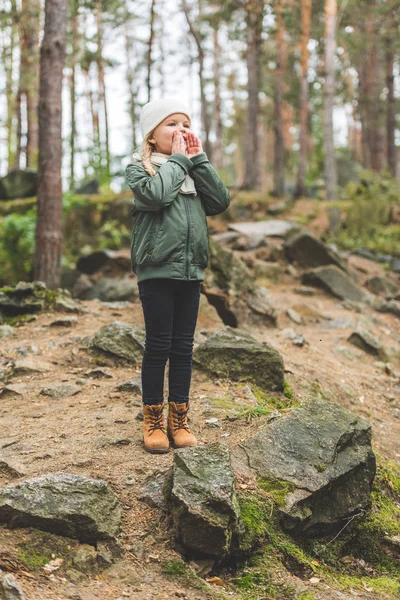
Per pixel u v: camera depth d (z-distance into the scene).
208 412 4.18
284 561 3.10
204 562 2.93
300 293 9.69
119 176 20.95
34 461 3.47
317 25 23.75
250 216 18.44
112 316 6.96
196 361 4.97
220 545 2.90
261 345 5.08
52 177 9.36
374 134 27.31
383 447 4.87
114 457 3.55
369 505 3.63
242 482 3.35
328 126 18.88
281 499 3.28
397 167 27.30
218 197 3.53
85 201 16.19
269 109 30.80
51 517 2.86
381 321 8.95
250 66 21.86
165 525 3.06
